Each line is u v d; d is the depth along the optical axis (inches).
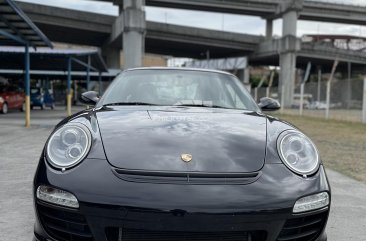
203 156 95.1
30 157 273.7
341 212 167.5
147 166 91.1
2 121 581.6
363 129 580.1
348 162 289.7
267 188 89.9
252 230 86.8
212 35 2465.6
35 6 1967.3
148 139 100.7
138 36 1697.8
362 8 2433.6
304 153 102.2
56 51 890.7
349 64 2743.6
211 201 85.1
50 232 91.5
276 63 2947.8
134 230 85.7
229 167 92.9
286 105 1413.6
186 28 2389.3
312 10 2384.4
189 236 85.4
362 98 757.3
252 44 2586.1
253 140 104.7
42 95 1080.8
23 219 147.8
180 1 2159.2
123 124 109.7
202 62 2869.1
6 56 925.8
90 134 103.0
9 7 416.8
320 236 96.8
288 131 111.1
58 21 2038.6
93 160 93.7
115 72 1715.1
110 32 2145.7
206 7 2261.3
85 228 86.9
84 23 2090.3
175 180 88.0
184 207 83.7
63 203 88.0
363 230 146.7
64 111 960.9
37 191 93.0
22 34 547.2
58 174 91.6
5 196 176.1
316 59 2751.0
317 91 981.8
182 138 102.0
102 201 85.0
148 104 140.8
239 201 86.0
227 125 113.2
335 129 577.0
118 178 88.5
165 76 161.8
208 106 142.9
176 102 145.2
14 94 853.2
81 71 1385.3
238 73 2600.9
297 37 2245.3
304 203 91.4
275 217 87.7
